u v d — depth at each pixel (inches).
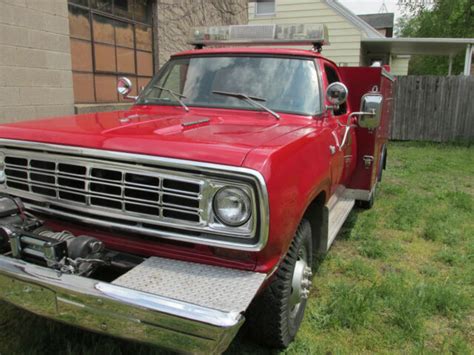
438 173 353.7
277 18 672.4
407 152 456.8
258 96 141.3
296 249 108.7
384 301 140.7
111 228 98.3
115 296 78.8
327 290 148.6
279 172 89.7
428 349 118.8
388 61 758.5
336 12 637.9
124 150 92.4
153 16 342.6
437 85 515.5
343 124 159.9
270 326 108.3
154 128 106.5
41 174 103.6
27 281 87.0
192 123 115.1
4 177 110.7
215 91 145.6
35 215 110.3
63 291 83.3
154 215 92.2
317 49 174.2
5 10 223.1
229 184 85.9
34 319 123.6
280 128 119.4
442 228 213.6
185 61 160.1
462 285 157.5
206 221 88.0
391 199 270.5
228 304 78.0
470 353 117.5
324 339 121.7
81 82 282.0
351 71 197.0
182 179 88.4
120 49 313.7
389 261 177.5
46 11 245.0
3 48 224.1
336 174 148.6
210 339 75.2
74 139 98.7
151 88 161.2
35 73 242.8
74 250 91.6
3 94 226.4
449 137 523.2
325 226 132.8
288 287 106.9
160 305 76.5
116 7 305.7
